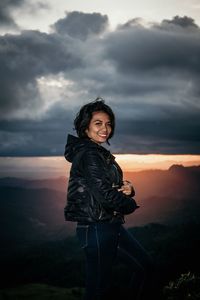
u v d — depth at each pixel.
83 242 2.22
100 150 2.27
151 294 2.26
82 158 2.21
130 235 2.34
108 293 2.20
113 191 2.12
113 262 2.26
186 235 84.31
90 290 2.18
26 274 90.12
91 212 2.16
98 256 2.15
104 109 2.42
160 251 67.19
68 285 64.00
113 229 2.18
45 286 45.38
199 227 94.75
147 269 2.26
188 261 46.28
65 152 2.41
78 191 2.21
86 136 2.45
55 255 113.81
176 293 3.62
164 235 101.06
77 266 80.31
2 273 97.75
